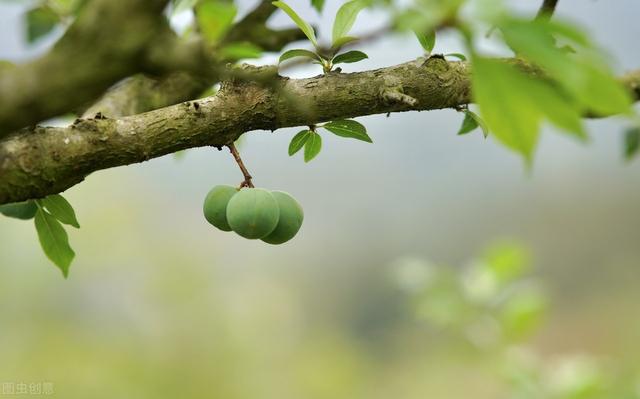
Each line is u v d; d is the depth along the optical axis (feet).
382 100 8.04
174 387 37.60
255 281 47.98
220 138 7.89
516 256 20.01
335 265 97.50
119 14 4.31
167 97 10.43
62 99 4.34
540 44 3.65
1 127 4.36
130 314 39.88
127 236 41.50
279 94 7.79
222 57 6.79
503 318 19.04
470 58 3.89
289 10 7.60
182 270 41.22
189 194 54.85
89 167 7.34
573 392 17.46
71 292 39.68
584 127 3.80
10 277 38.22
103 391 35.70
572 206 92.27
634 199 90.27
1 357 35.99
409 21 4.02
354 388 44.83
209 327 39.99
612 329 61.00
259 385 39.99
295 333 45.19
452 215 102.37
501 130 3.87
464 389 43.80
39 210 8.72
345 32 7.79
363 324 92.99
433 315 20.18
